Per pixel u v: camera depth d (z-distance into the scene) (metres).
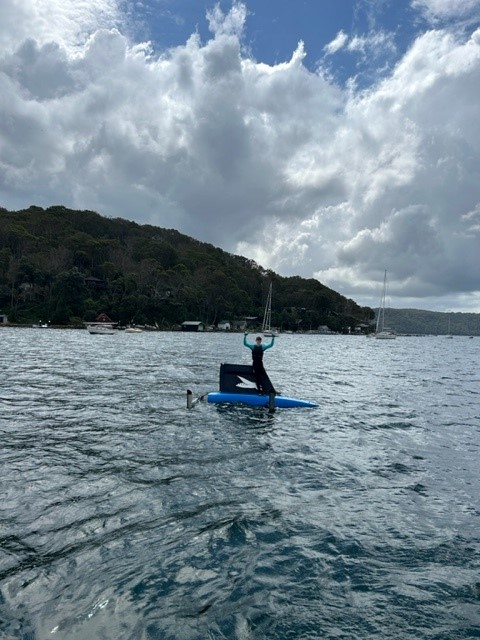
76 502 6.16
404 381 22.89
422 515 6.20
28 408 12.05
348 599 4.25
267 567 4.74
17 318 99.38
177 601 4.12
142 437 9.46
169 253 149.00
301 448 9.16
